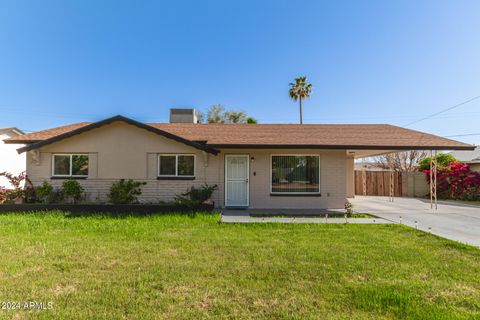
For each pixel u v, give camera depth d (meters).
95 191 10.64
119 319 2.90
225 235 6.53
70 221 8.02
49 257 4.84
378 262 4.66
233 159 11.38
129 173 10.73
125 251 5.23
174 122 15.73
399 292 3.52
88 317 2.94
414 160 27.92
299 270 4.30
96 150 10.70
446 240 6.15
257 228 7.37
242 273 4.17
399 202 14.23
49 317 2.92
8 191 10.12
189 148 10.90
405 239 6.25
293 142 10.48
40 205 9.70
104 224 7.62
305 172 11.40
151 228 7.22
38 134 11.71
